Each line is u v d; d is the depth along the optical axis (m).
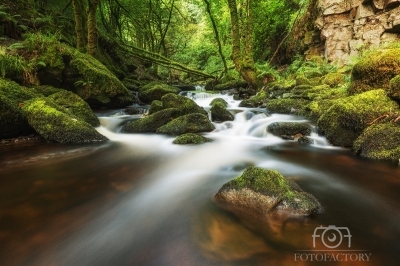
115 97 8.43
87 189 3.17
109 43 13.45
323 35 10.49
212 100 9.34
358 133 4.45
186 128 5.90
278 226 2.31
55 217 2.53
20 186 3.20
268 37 14.89
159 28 18.09
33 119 5.04
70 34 11.58
